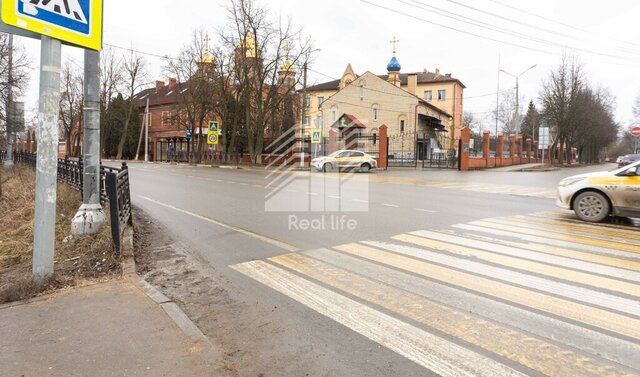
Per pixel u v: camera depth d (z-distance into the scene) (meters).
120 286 4.66
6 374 2.88
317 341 3.57
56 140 4.68
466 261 5.88
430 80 71.31
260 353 3.38
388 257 6.12
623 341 3.50
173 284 5.09
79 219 6.72
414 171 31.42
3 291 4.36
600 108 56.97
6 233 8.27
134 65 58.03
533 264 5.72
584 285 4.86
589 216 9.33
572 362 3.18
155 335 3.50
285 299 4.54
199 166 37.31
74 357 3.12
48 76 4.54
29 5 4.29
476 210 10.99
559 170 35.16
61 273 5.09
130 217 8.23
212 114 49.28
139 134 62.41
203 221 9.16
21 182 15.86
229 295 4.69
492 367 3.12
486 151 36.50
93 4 5.03
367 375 3.03
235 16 35.72
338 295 4.62
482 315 4.04
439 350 3.39
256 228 8.36
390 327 3.81
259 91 37.59
